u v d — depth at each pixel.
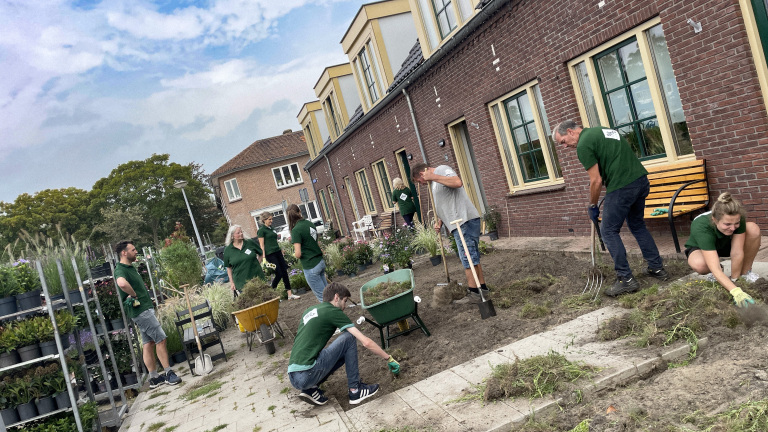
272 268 11.18
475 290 6.24
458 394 3.89
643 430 2.80
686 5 5.59
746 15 5.10
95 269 8.23
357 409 4.22
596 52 7.09
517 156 9.86
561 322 4.86
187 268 18.20
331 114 22.81
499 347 4.67
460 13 10.12
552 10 7.52
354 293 9.94
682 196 6.23
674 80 6.21
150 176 55.34
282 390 5.31
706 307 3.98
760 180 5.39
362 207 20.88
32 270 5.73
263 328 6.97
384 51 15.20
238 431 4.45
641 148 6.97
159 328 6.91
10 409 5.14
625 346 3.91
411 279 5.73
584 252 7.13
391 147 15.56
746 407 2.70
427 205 14.18
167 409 5.77
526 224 10.05
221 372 6.83
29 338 5.16
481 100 10.12
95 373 7.10
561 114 8.00
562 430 3.11
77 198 54.88
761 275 4.43
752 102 5.22
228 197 42.41
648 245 5.20
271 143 44.44
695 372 3.21
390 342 5.91
